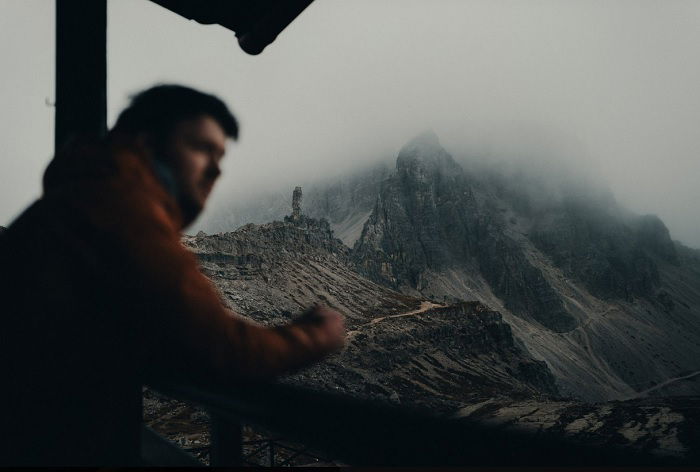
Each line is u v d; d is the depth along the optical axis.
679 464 0.70
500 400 135.12
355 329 170.75
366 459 1.08
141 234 1.12
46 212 1.18
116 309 1.12
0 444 1.23
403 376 147.00
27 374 1.20
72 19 2.56
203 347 1.09
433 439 0.98
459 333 195.88
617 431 91.44
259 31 2.90
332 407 1.28
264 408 1.43
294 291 192.38
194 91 1.32
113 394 1.28
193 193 1.33
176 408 73.69
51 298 1.14
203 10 2.87
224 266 185.88
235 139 1.39
